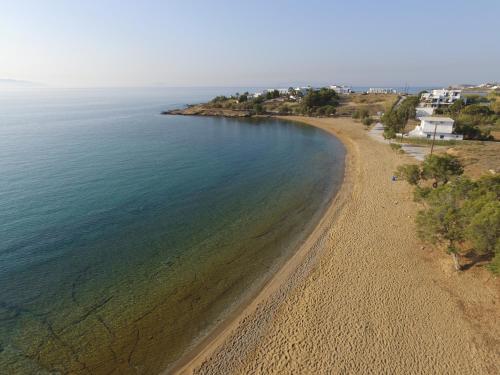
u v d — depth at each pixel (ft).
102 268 82.53
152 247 93.40
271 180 160.45
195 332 61.98
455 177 111.04
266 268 82.74
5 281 76.02
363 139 263.08
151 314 66.69
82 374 52.85
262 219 112.37
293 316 64.23
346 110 479.41
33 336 60.08
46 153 216.54
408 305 64.13
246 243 95.66
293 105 547.08
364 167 173.06
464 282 68.33
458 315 60.23
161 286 75.82
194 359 55.83
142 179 159.94
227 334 61.05
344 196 130.82
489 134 232.94
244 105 561.43
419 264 77.51
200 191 142.92
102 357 56.18
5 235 98.32
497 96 467.11
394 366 50.83
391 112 329.52
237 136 313.12
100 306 68.64
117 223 108.68
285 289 73.41
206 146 256.52
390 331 57.93
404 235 92.63
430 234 72.64
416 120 338.54
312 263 83.05
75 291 73.26
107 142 265.75
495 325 56.85
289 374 51.01
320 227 103.71
